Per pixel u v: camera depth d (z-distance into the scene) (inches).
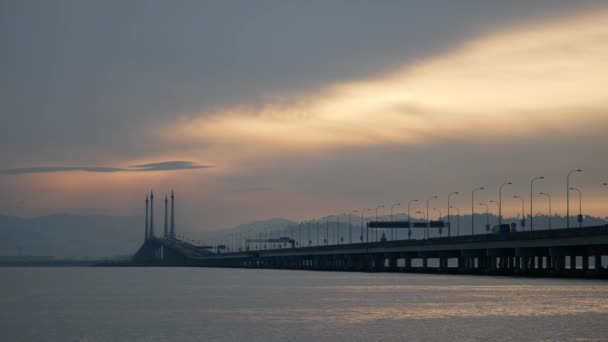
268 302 5128.0
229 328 3619.6
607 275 6978.4
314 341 3174.2
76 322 4005.9
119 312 4525.1
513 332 3368.6
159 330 3590.1
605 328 3481.8
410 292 5890.8
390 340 3171.8
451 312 4217.5
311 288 6820.9
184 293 6397.6
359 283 7632.9
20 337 3481.8
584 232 6348.4
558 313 4067.4
